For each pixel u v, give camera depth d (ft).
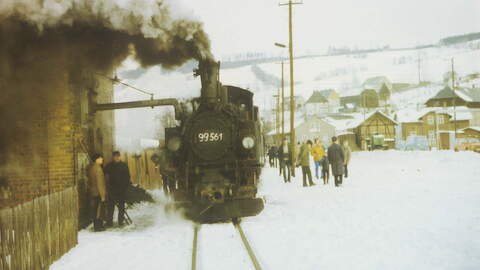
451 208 36.65
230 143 39.04
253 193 38.88
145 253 27.30
